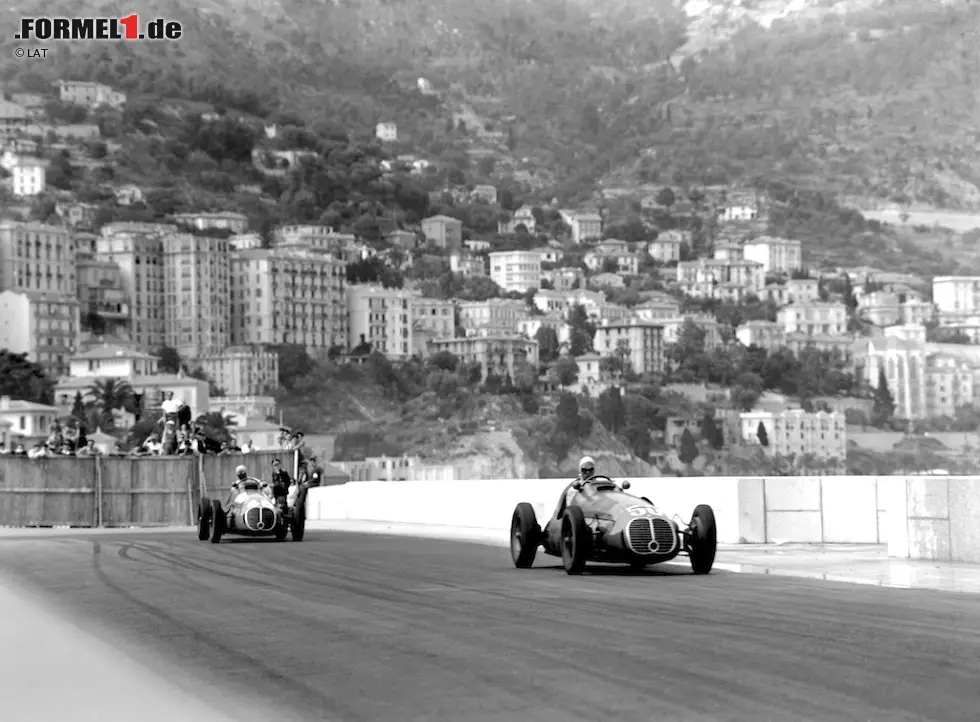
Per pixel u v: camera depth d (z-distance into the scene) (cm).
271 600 2286
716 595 2217
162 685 1456
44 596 2494
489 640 1689
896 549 3184
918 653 1506
